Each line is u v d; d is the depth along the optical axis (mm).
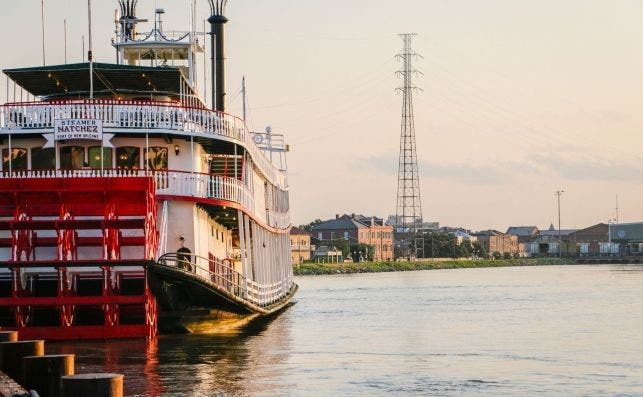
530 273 171000
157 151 43562
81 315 41125
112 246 39656
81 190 38938
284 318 58812
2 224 38000
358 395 29797
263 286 54875
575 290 97000
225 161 51438
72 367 24141
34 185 38906
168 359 35156
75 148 42844
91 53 44000
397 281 133750
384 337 46781
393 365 36156
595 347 42594
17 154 43125
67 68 44312
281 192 68750
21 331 38406
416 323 55250
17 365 26234
